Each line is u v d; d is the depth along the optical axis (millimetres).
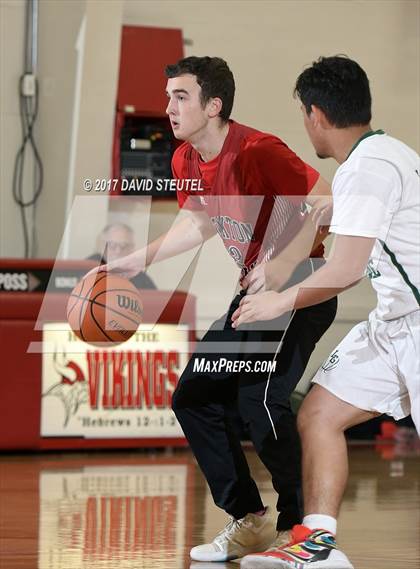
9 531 7402
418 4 12281
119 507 8641
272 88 11664
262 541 6414
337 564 5320
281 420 6148
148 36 15914
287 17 12102
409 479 10797
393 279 5359
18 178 17328
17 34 17047
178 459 12461
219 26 12992
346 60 5574
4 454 12961
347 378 5477
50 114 17391
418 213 5293
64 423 12773
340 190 5289
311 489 5434
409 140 12867
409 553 6746
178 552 6652
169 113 6203
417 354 5316
